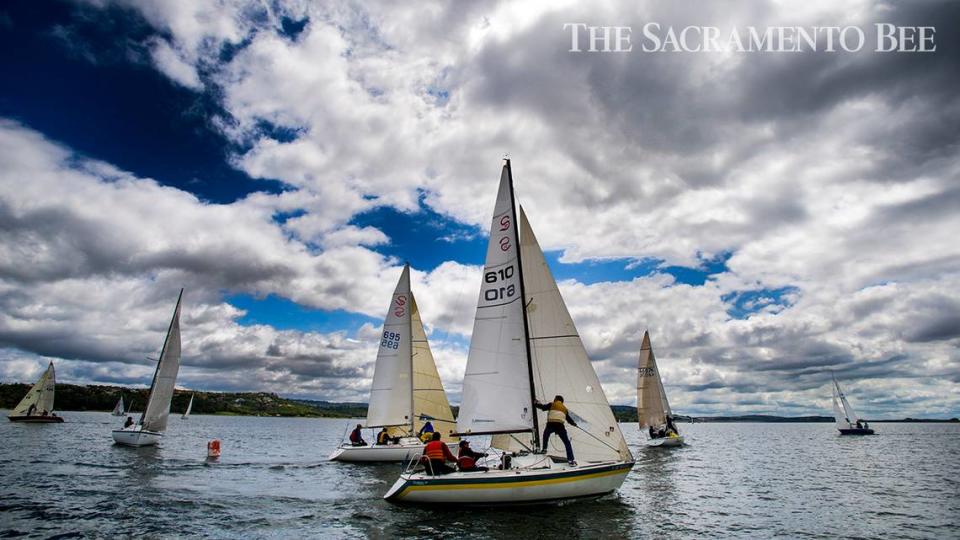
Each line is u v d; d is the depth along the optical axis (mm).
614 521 17469
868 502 23594
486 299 21094
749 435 126062
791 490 27156
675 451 52656
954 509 21938
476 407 20391
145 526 16188
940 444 76000
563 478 18422
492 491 18219
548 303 21000
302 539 15031
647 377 54719
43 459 31688
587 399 20312
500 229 21203
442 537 15297
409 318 35156
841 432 88438
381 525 16609
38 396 74688
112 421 105375
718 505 22047
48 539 14602
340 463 33469
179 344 41281
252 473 28734
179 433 72625
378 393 34219
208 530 15867
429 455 19188
